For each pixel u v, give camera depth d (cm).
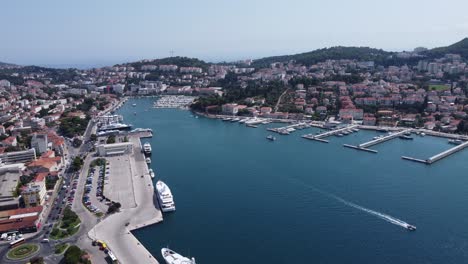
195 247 17512
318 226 19550
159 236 18462
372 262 16312
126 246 16975
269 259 16575
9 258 15988
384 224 19688
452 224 19588
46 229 18500
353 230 19075
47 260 15800
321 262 16350
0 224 18088
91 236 17800
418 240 18038
